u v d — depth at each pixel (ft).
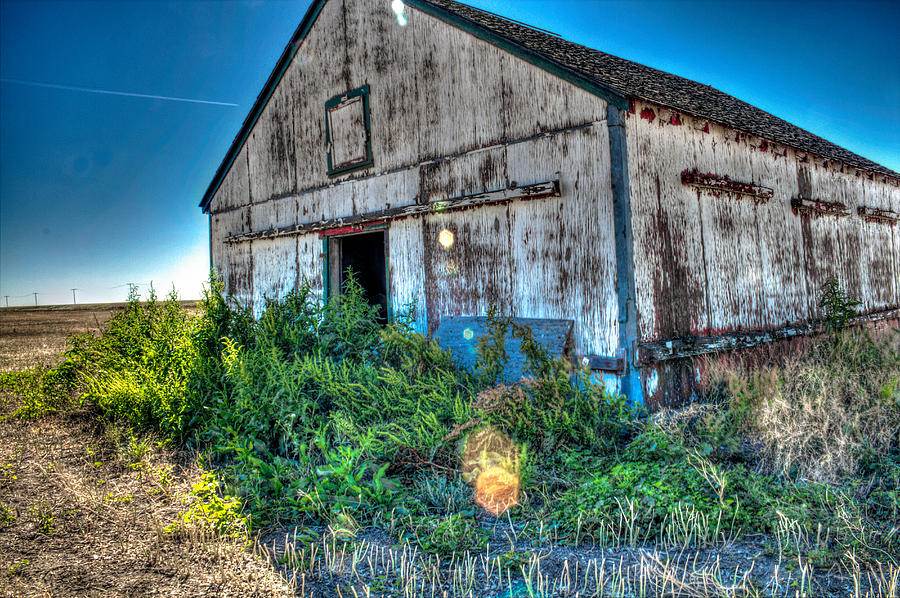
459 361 23.58
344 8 31.45
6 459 19.24
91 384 25.90
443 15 25.70
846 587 9.52
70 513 14.30
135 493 15.79
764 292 26.61
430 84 26.73
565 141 21.33
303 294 27.48
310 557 11.75
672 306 21.20
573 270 21.07
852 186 36.09
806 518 11.62
